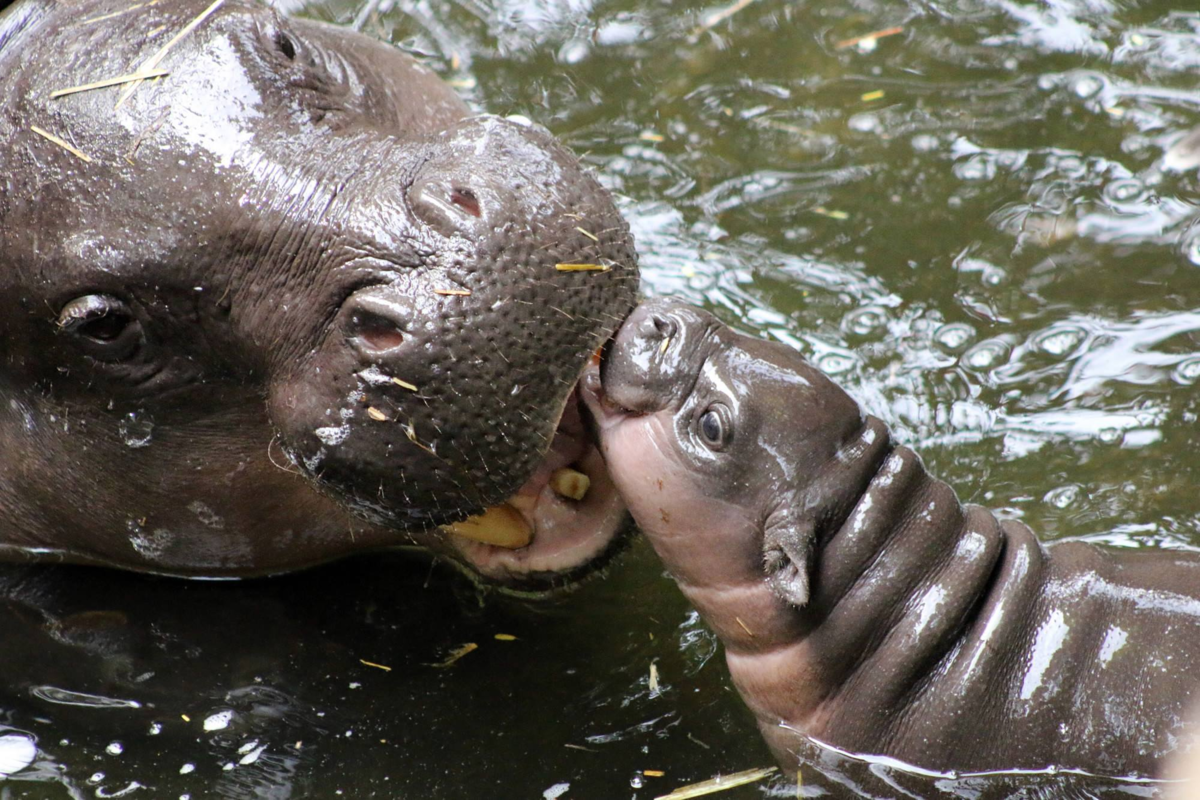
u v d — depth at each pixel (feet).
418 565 53.52
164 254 42.68
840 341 61.11
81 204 43.39
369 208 41.75
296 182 42.65
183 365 45.27
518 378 40.60
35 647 50.57
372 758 45.39
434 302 39.99
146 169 43.01
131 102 43.93
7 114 45.27
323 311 41.75
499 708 47.19
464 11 82.38
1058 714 42.55
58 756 45.73
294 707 47.57
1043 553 45.98
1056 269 63.87
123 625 51.39
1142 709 41.91
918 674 43.65
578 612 51.19
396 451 41.22
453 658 49.39
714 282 64.44
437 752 45.52
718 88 76.23
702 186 70.23
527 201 41.86
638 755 45.09
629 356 45.01
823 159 71.26
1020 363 59.67
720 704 47.06
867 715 43.91
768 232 67.31
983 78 74.84
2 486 52.34
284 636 50.55
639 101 75.82
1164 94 72.28
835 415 44.96
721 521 44.14
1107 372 58.95
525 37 80.48
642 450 44.80
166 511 50.08
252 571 52.85
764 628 44.70
